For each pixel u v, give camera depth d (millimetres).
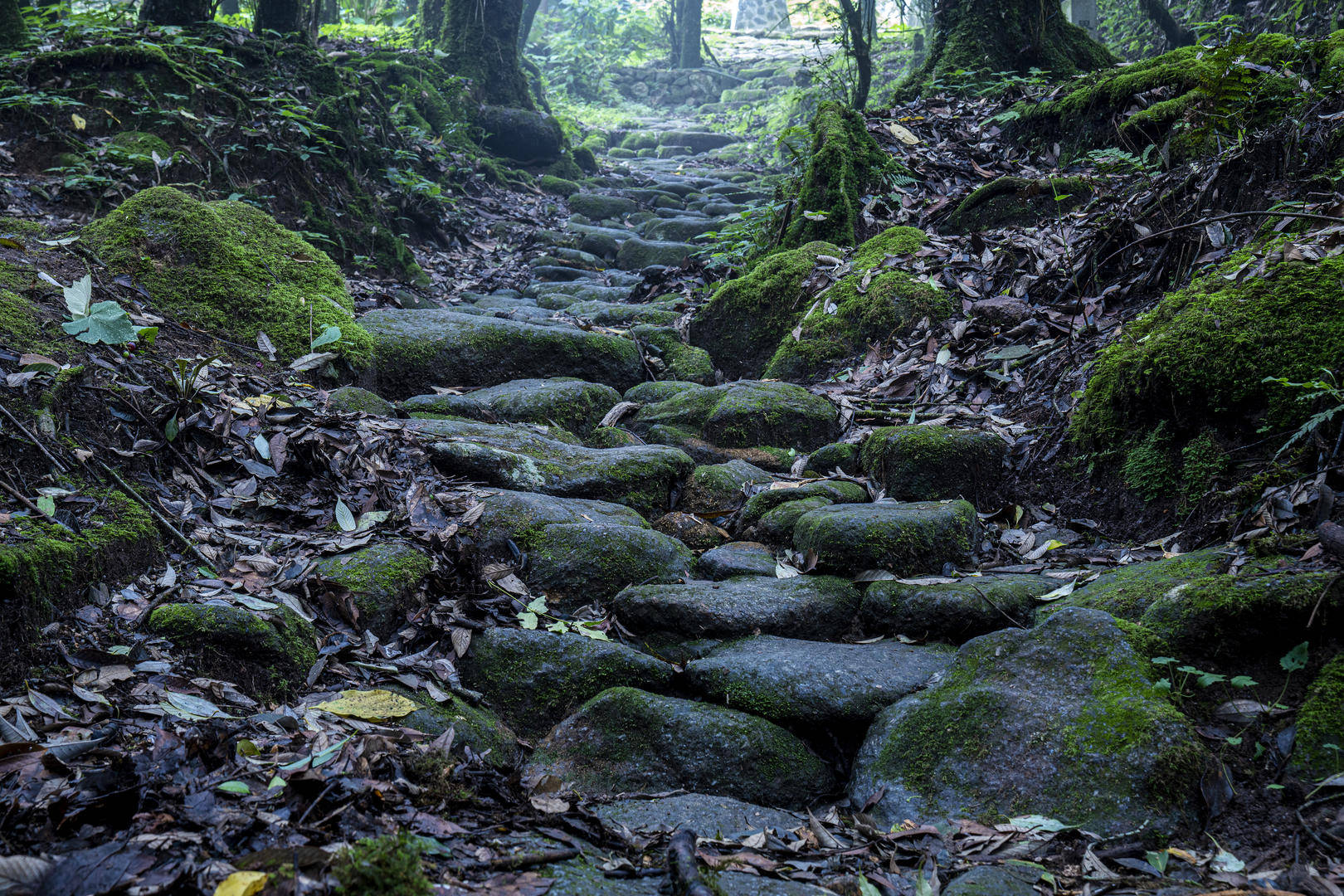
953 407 3703
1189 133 4426
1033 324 3865
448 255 6988
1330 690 1985
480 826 1765
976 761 2037
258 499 2826
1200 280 3238
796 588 2719
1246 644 2158
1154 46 10859
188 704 1949
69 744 1712
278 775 1721
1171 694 2105
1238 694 2096
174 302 3645
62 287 3287
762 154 12516
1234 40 4082
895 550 2770
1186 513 2791
